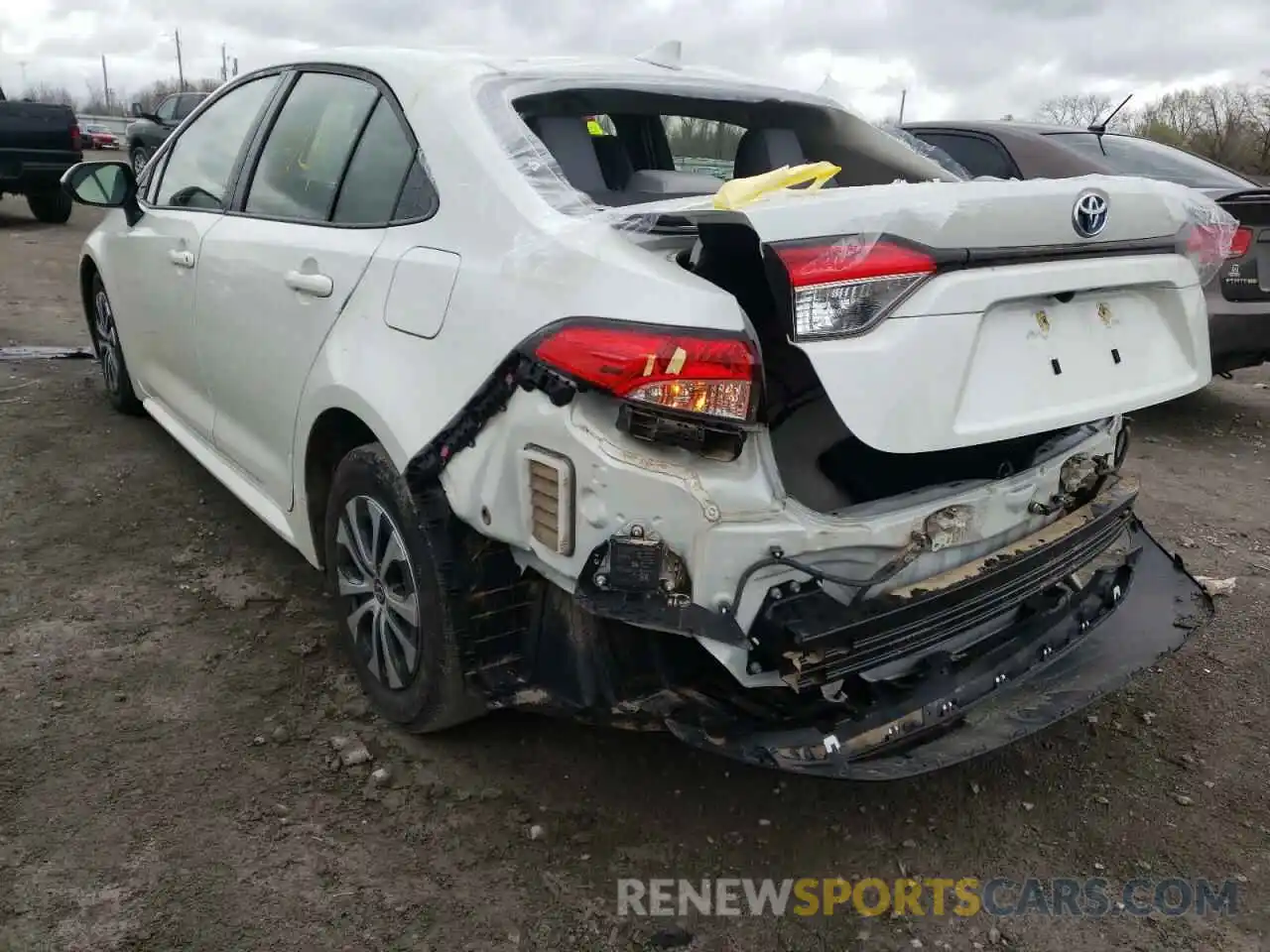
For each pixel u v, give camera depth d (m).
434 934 2.13
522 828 2.45
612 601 2.00
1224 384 7.41
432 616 2.43
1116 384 2.38
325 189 2.95
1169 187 2.51
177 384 4.03
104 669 2.97
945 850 2.48
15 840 2.29
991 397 2.12
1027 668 2.47
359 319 2.59
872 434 1.93
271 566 3.66
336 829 2.40
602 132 3.35
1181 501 4.89
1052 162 6.02
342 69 3.07
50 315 7.61
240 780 2.54
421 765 2.65
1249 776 2.80
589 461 1.97
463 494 2.24
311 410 2.80
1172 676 3.29
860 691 2.19
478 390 2.17
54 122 12.23
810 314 1.88
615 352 1.92
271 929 2.11
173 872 2.24
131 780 2.51
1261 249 5.57
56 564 3.58
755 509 1.96
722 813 2.55
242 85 3.69
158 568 3.60
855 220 1.94
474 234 2.34
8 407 5.20
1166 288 2.51
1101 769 2.82
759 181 2.12
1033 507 2.38
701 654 2.16
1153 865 2.46
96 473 4.41
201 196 3.71
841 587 2.06
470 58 2.86
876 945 2.19
